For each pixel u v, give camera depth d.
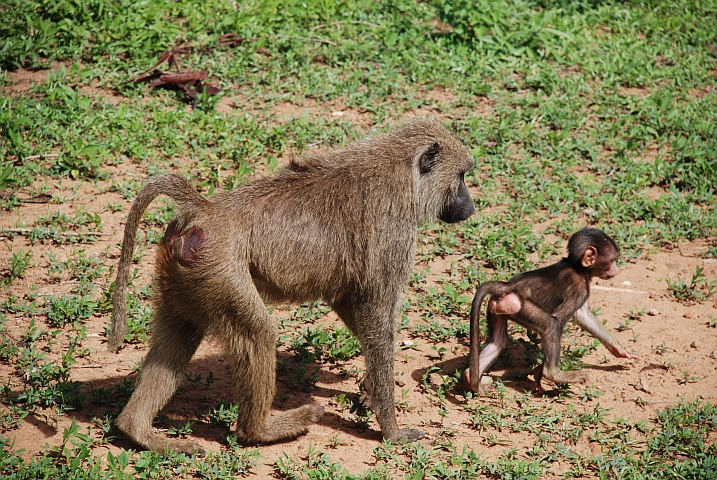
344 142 11.91
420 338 8.91
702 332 9.09
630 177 11.88
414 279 9.67
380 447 7.10
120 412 7.13
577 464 6.97
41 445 6.64
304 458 6.87
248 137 11.80
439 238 10.46
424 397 7.93
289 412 7.22
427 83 13.83
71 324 8.43
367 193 7.11
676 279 10.05
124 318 6.65
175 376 6.84
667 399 8.02
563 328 8.46
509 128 12.67
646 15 17.31
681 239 10.87
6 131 11.34
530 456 7.11
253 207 6.81
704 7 17.86
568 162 12.08
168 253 6.56
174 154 11.48
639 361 8.61
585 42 15.64
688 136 13.04
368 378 7.28
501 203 11.24
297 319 8.98
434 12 16.06
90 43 13.88
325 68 13.92
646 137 12.95
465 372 7.84
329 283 7.11
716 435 7.47
